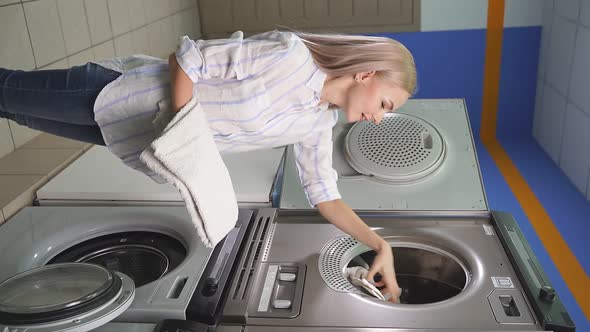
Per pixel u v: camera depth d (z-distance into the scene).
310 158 1.37
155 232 1.46
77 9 2.11
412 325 1.07
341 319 1.09
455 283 1.42
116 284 1.04
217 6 3.53
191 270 1.20
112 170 1.71
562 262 2.38
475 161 1.69
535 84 3.58
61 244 1.40
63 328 0.94
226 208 1.09
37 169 1.68
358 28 3.54
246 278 1.22
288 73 1.14
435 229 1.45
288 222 1.49
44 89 1.26
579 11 2.88
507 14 3.46
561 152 3.18
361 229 1.35
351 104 1.18
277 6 3.52
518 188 3.02
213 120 1.16
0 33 1.70
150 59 1.24
